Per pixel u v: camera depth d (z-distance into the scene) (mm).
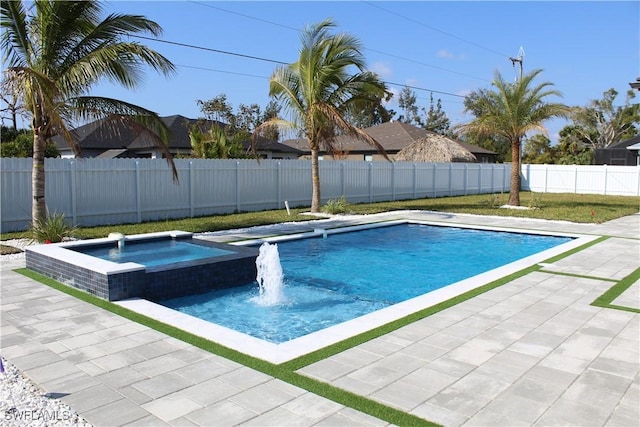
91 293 6914
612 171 28250
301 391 3822
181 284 7469
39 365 4379
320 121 16109
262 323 6426
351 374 4133
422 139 31219
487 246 12383
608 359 4453
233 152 22406
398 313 5891
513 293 6828
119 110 11289
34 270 8477
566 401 3656
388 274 9445
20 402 3662
